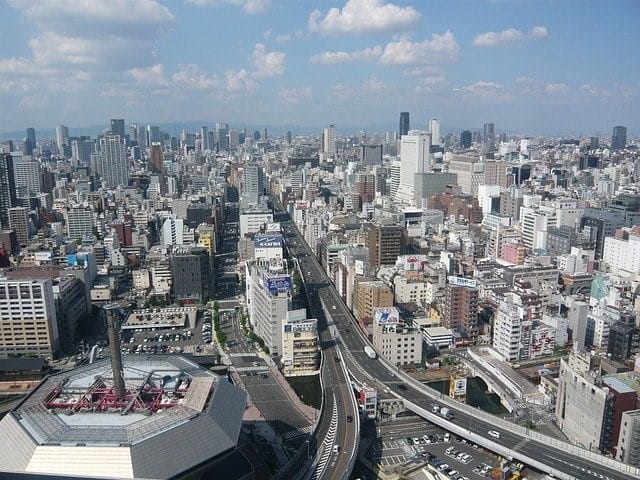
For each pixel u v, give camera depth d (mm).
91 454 187750
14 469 187875
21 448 194125
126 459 186250
